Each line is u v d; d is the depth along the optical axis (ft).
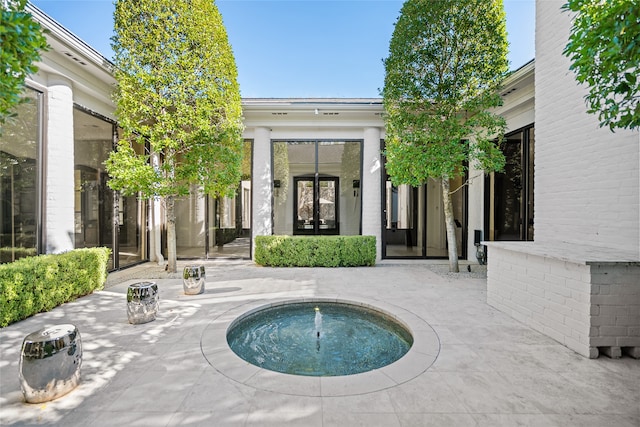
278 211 29.73
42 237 17.53
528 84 20.31
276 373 8.63
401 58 20.85
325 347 11.48
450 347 10.26
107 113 22.90
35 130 17.28
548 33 15.89
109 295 16.84
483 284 19.34
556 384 8.07
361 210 29.37
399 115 21.70
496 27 19.75
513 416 6.79
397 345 11.64
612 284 9.52
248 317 14.01
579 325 9.87
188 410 6.99
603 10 6.64
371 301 15.42
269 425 6.52
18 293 12.61
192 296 16.51
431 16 19.85
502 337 11.09
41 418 6.71
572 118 14.32
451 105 21.02
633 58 5.92
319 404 7.23
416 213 31.12
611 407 7.11
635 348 9.45
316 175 29.55
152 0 18.78
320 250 25.35
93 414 6.85
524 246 13.12
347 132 29.35
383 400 7.38
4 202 15.88
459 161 21.80
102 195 22.79
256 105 26.22
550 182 15.71
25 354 7.22
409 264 27.17
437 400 7.38
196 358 9.49
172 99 20.08
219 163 22.62
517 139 23.11
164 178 20.56
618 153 12.03
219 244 30.45
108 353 9.83
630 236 11.52
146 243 28.32
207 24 20.06
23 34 5.36
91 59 18.01
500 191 25.43
